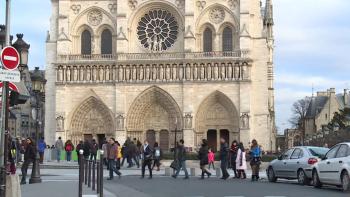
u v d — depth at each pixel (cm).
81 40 13688
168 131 13162
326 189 4562
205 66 12962
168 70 13075
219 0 13238
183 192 4322
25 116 16350
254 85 13025
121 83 13162
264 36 13062
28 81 13525
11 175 3234
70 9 13700
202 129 13050
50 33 13725
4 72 3281
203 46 13300
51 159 11562
